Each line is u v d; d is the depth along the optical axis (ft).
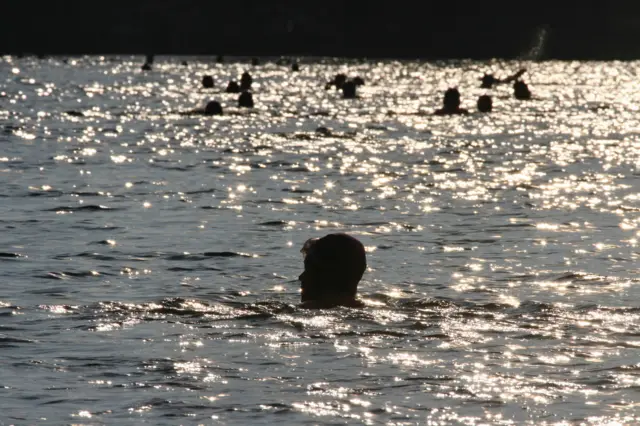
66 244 124.26
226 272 107.14
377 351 74.18
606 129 329.31
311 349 74.74
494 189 183.01
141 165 218.79
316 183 190.90
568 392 64.08
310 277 93.86
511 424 58.29
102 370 69.00
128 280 102.83
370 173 208.23
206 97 506.89
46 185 182.70
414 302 91.09
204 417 59.47
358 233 134.31
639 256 116.26
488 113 405.39
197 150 253.85
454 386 65.36
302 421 58.65
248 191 177.68
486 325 82.38
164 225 140.15
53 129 308.81
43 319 84.38
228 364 70.59
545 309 88.12
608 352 73.97
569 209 156.97
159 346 75.51
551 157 242.99
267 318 84.79
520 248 122.01
